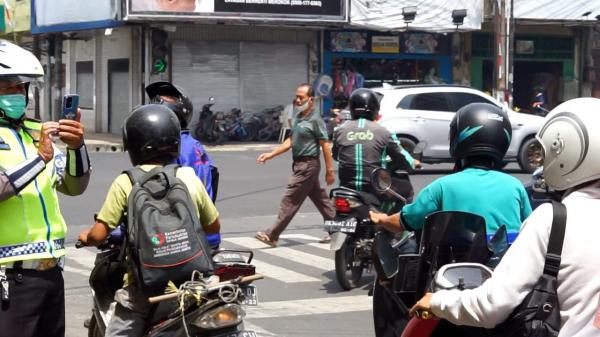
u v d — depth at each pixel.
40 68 5.04
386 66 32.66
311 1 29.31
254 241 13.19
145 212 4.88
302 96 11.85
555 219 3.55
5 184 4.69
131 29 30.42
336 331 8.20
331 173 11.96
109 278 5.64
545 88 35.41
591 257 3.50
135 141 5.23
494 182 5.49
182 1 27.86
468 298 3.68
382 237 5.07
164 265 4.82
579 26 34.19
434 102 21.83
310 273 10.99
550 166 3.76
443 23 31.45
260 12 28.77
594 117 3.67
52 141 4.89
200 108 30.55
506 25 28.69
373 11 30.42
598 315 3.48
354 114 9.96
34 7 32.12
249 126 30.78
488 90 33.84
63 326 5.18
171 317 4.92
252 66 31.12
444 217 4.96
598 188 3.68
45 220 4.99
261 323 8.47
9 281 4.88
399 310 5.15
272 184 19.70
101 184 19.27
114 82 32.09
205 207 5.26
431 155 21.72
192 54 30.33
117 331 5.06
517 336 3.63
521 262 3.57
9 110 4.97
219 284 4.79
